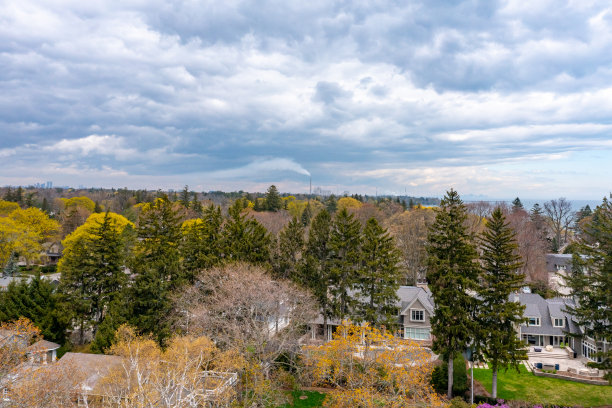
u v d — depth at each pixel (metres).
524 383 36.53
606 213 34.91
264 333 31.44
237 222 45.69
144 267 36.09
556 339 48.00
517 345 31.55
